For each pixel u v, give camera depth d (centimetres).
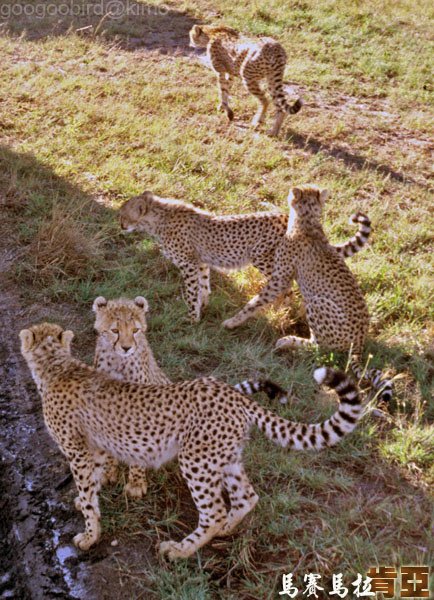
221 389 491
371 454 582
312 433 479
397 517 522
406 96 1280
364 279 793
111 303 563
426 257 855
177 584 475
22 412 617
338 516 525
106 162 977
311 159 1025
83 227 823
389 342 713
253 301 721
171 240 738
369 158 1066
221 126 1111
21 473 565
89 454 515
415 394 647
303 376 659
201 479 485
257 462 561
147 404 493
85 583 484
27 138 1021
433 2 1683
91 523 503
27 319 711
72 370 523
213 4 1580
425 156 1086
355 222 738
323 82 1292
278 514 522
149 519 522
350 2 1622
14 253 790
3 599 494
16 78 1184
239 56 1084
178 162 983
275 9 1552
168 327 707
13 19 1452
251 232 732
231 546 503
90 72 1248
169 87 1212
